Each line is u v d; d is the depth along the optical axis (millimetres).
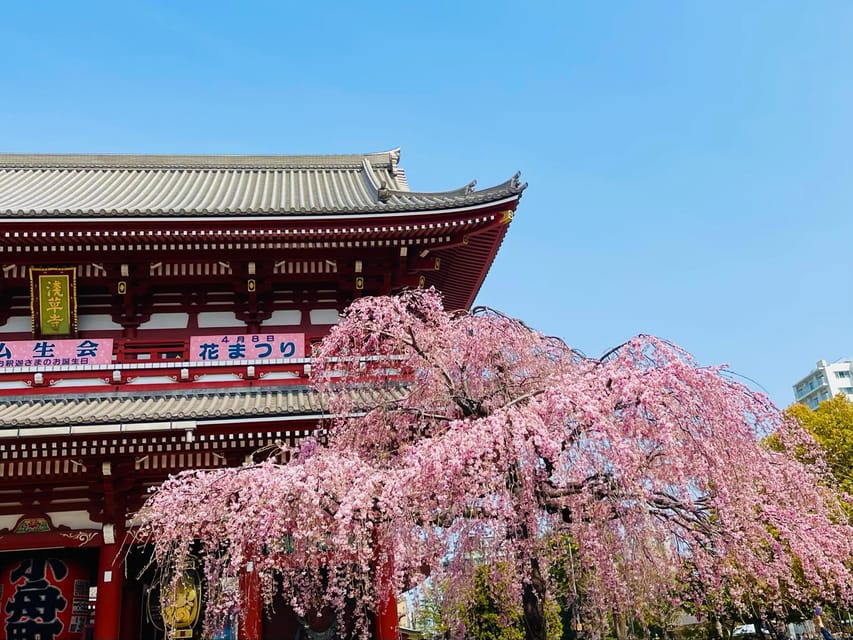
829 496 9594
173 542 10773
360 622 10430
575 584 9453
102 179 24594
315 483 8812
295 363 16734
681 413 8734
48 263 16594
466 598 10031
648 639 9633
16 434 13070
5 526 14477
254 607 13562
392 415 11000
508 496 8531
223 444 14086
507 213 16484
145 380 16250
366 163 25859
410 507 8648
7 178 24219
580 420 8508
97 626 13773
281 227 16188
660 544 8875
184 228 15922
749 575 9484
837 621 22234
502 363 10664
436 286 20719
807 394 107938
